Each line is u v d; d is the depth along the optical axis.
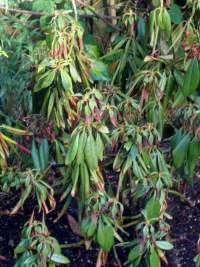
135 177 1.26
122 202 1.41
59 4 1.33
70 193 1.32
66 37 1.12
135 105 1.21
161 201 1.27
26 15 1.34
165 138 1.34
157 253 1.28
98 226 1.26
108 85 1.26
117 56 1.28
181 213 1.68
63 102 1.16
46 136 1.27
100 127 1.15
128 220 1.50
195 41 1.15
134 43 1.26
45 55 1.20
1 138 1.24
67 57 1.13
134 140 1.20
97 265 1.36
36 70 1.19
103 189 1.25
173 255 1.58
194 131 1.20
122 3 1.29
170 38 1.20
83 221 1.28
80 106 1.14
